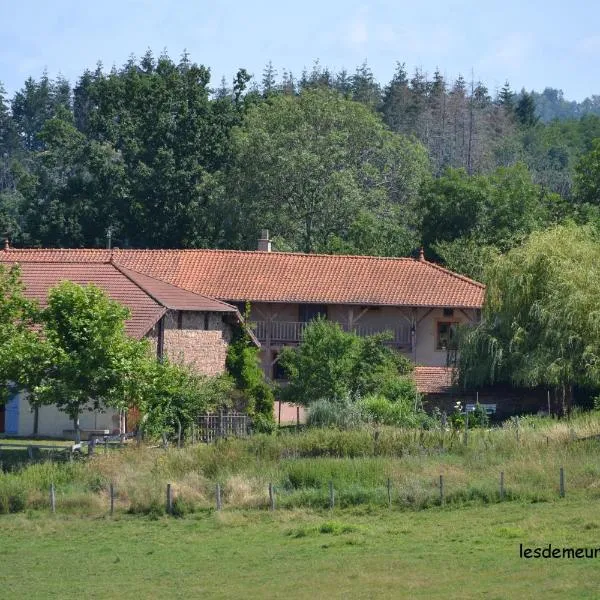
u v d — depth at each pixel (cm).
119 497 7000
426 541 5722
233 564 5497
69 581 5353
